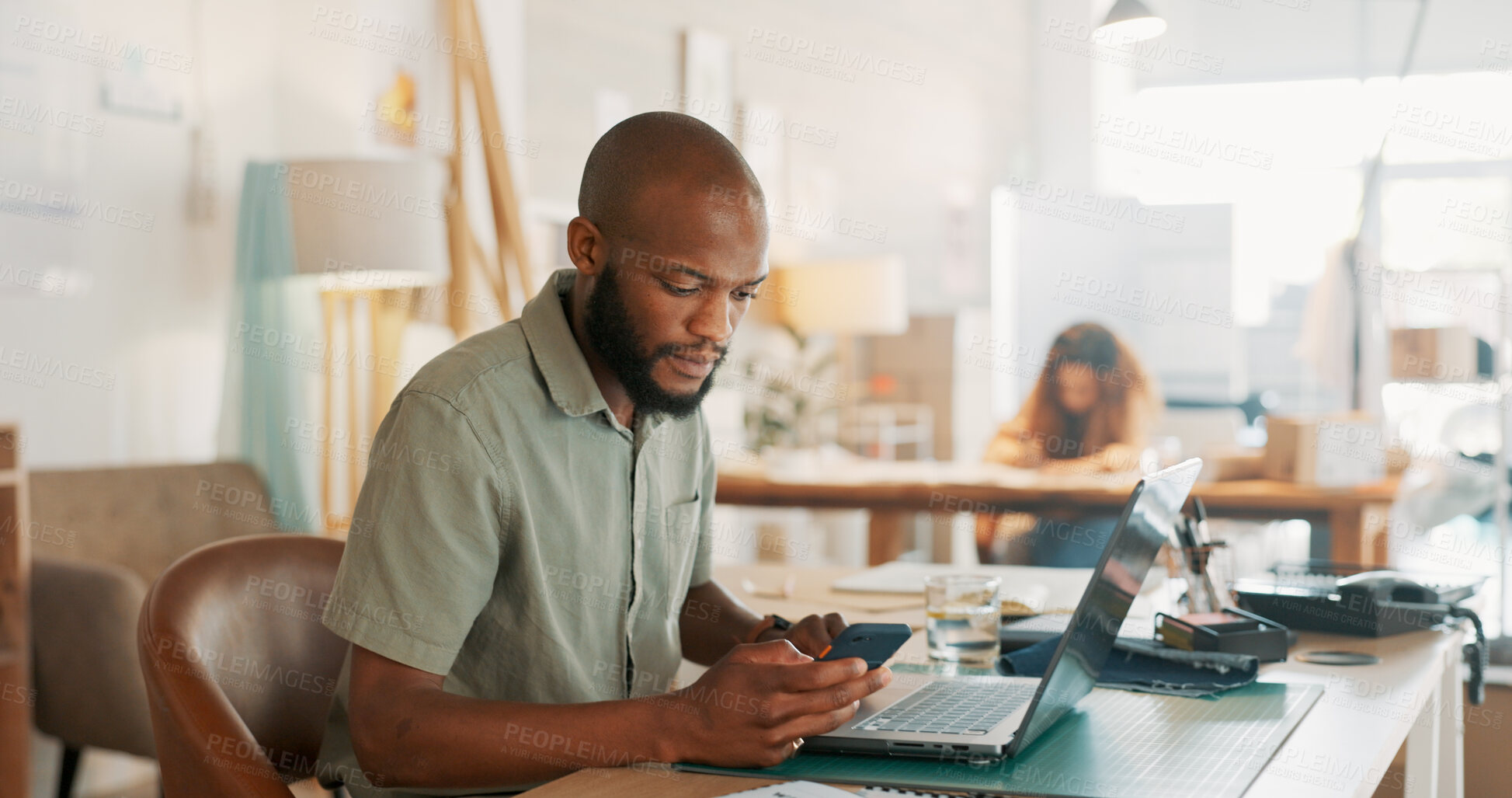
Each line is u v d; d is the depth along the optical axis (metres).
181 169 3.25
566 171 4.50
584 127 4.57
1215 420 5.25
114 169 3.07
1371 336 4.92
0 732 2.32
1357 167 7.14
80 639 2.42
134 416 3.14
